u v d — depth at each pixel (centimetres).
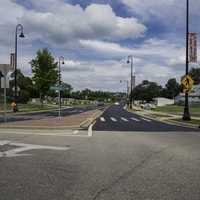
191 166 912
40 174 811
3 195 632
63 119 3061
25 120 2898
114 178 770
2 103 7644
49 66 6462
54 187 689
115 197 620
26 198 612
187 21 3044
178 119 3167
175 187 691
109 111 5884
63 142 1430
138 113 4994
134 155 1096
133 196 627
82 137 1639
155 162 971
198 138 1644
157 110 6391
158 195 633
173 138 1636
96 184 714
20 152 1147
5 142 1411
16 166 907
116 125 2558
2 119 3089
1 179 759
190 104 10681
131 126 2472
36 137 1616
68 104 11919
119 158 1037
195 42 3030
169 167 898
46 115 4031
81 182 732
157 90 17275
